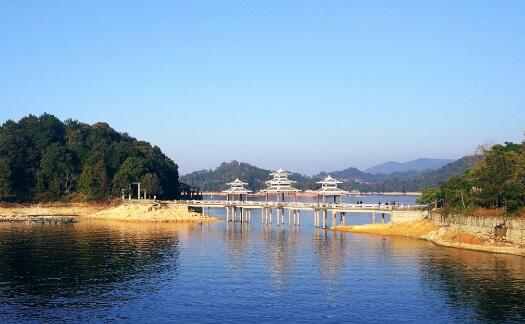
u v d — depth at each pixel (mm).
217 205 185250
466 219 114688
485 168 117875
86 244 122125
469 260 96938
